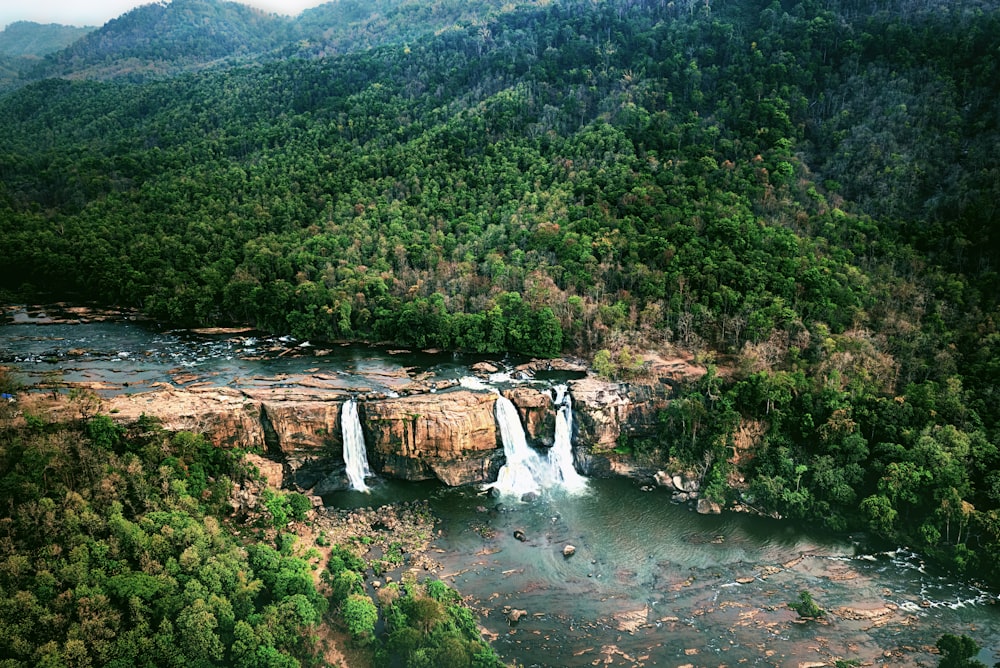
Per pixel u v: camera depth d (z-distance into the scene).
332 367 121.25
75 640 56.22
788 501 91.38
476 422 99.31
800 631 72.12
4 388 96.94
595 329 125.25
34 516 65.44
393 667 65.75
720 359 115.25
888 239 134.75
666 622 73.50
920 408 95.56
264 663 60.69
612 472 103.25
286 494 88.44
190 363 121.25
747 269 126.50
